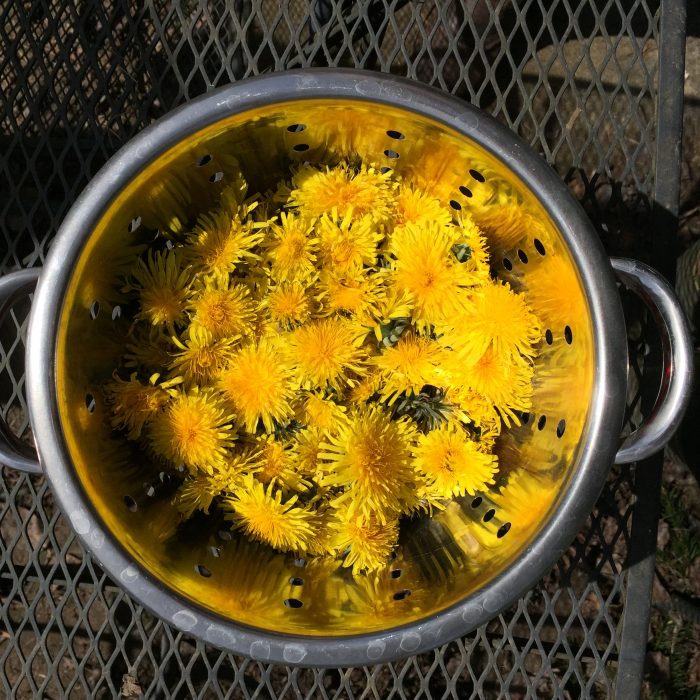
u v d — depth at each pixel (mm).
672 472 768
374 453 461
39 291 403
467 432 481
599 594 521
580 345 423
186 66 634
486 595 405
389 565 472
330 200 460
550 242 427
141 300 457
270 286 474
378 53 508
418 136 429
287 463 476
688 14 771
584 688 512
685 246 769
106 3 621
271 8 640
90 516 403
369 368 485
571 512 409
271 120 422
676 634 761
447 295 461
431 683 679
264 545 473
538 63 515
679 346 433
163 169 419
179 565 431
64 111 517
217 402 463
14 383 522
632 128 722
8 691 518
